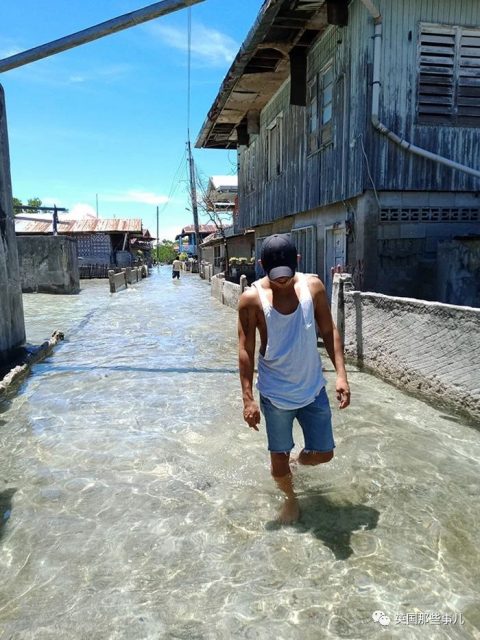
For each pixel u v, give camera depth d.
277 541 3.08
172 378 6.98
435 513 3.36
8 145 8.84
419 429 4.82
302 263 12.76
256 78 12.64
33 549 3.03
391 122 8.67
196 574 2.79
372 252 8.92
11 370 7.08
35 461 4.27
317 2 8.93
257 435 4.80
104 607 2.55
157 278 37.78
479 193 9.27
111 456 4.34
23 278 22.67
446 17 8.60
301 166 12.00
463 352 4.96
